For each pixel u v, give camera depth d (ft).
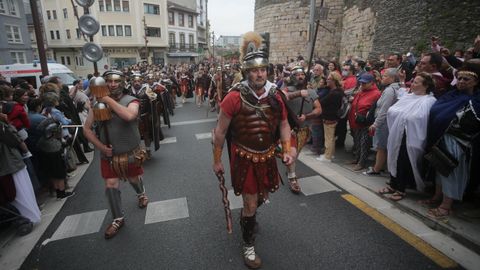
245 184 8.16
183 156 20.01
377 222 10.55
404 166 11.44
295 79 13.84
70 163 17.71
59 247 10.16
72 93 23.07
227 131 8.55
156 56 132.77
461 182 9.72
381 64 25.94
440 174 9.88
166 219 11.61
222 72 30.17
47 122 13.30
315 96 13.67
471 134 9.38
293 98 12.55
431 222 10.06
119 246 10.03
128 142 10.60
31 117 13.37
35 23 24.95
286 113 8.57
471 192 10.83
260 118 7.94
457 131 9.49
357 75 21.02
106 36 120.78
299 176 15.08
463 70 9.61
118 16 119.96
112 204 10.74
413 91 11.13
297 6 67.21
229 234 10.42
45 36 130.52
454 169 9.68
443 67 11.57
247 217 8.52
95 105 9.61
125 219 11.77
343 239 9.68
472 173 10.07
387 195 12.15
